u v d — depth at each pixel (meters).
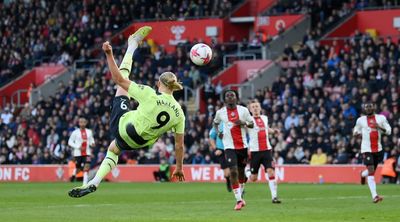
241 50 64.81
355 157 47.22
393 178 45.22
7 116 62.88
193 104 59.34
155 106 19.75
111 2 70.75
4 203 29.95
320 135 48.78
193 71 60.97
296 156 49.03
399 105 48.84
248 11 69.69
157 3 69.75
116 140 20.16
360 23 63.47
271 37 63.34
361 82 51.47
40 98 62.75
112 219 22.12
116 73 19.66
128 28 69.38
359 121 30.61
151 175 52.47
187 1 69.69
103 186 44.56
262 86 59.12
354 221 21.22
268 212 24.52
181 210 25.59
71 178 53.00
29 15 73.44
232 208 26.45
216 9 69.19
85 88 62.44
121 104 20.09
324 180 47.47
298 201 29.77
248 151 30.03
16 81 69.75
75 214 24.06
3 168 57.44
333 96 52.16
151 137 20.11
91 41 69.25
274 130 29.92
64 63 69.06
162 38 69.00
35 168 56.12
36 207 27.39
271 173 29.22
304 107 51.66
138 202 30.22
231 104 27.45
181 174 20.78
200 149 52.00
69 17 71.56
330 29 62.47
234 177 26.14
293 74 56.59
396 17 62.44
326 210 25.19
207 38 67.94
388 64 53.00
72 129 57.03
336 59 55.28
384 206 26.94
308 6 65.62
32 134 59.41
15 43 72.56
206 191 38.25
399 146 45.28
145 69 61.44
